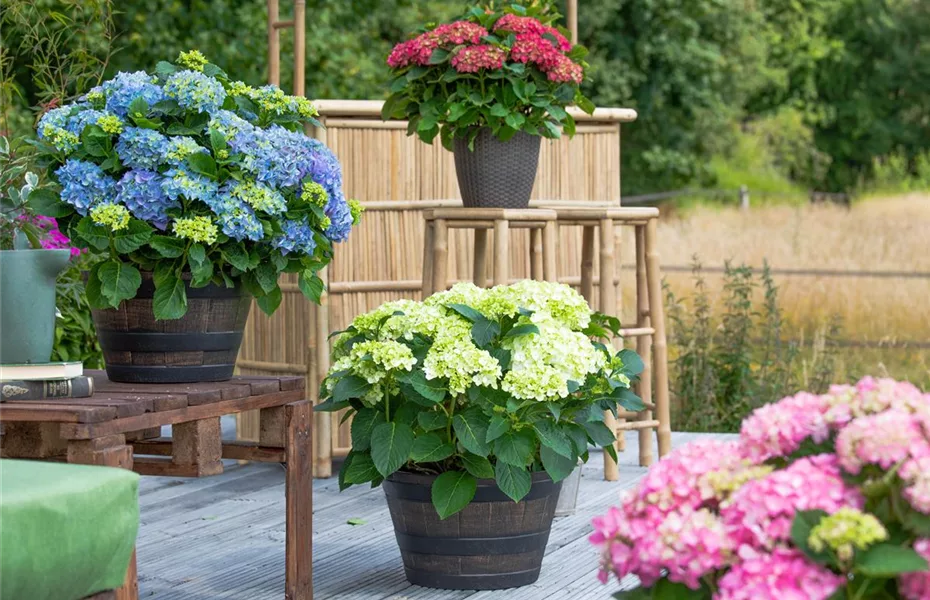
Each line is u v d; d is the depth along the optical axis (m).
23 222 3.17
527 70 4.16
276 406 2.94
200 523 3.97
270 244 2.91
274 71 5.09
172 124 2.88
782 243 12.02
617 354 3.35
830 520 1.57
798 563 1.61
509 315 3.09
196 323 2.84
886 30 20.75
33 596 1.87
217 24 11.93
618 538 1.80
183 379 2.85
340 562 3.47
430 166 5.05
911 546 1.65
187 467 2.67
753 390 6.50
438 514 3.04
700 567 1.67
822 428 1.79
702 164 18.08
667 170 18.03
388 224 4.96
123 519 2.05
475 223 4.20
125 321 2.84
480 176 4.18
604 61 16.64
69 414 2.32
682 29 17.16
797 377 6.79
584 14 16.42
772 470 1.79
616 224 4.73
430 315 3.09
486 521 3.10
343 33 12.56
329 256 3.12
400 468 3.16
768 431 1.82
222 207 2.76
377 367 3.03
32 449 2.74
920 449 1.64
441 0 13.34
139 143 2.77
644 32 16.95
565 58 4.16
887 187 19.08
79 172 2.78
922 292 9.16
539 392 2.91
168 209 2.80
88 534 1.96
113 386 2.79
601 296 4.52
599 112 5.48
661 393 4.83
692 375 6.61
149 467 2.70
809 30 20.97
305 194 2.90
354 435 3.09
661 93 17.34
